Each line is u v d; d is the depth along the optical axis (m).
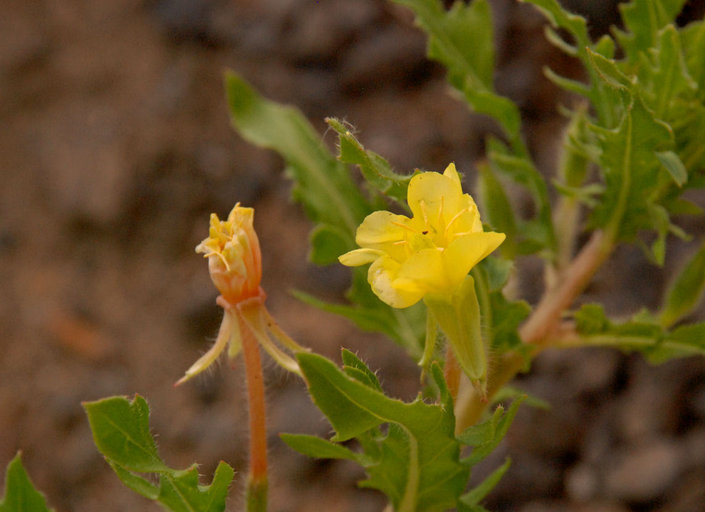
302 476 0.56
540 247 0.34
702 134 0.32
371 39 0.61
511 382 0.55
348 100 0.62
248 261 0.29
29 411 0.62
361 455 0.30
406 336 0.34
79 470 0.60
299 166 0.36
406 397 0.57
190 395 0.60
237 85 0.37
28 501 0.29
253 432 0.30
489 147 0.35
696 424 0.52
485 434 0.28
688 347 0.33
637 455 0.53
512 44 0.57
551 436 0.54
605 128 0.32
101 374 0.62
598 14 0.53
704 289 0.34
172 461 0.59
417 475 0.29
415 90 0.61
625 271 0.54
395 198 0.29
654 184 0.32
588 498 0.53
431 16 0.36
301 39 0.62
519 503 0.55
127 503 0.60
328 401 0.27
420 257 0.27
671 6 0.34
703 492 0.51
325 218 0.36
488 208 0.33
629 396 0.54
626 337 0.33
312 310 0.60
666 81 0.32
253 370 0.29
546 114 0.57
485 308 0.31
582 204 0.37
